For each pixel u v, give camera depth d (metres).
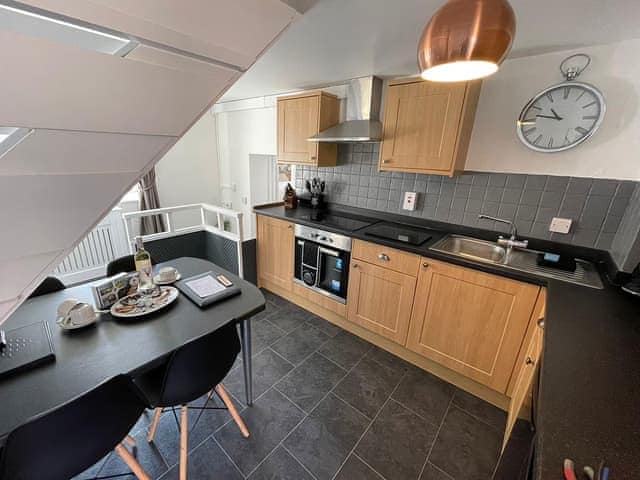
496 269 1.59
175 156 3.95
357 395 1.81
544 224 1.87
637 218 1.40
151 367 1.00
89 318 1.15
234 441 1.48
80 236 0.82
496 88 1.87
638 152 1.54
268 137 3.66
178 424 1.56
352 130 2.36
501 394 1.75
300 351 2.20
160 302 1.32
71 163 0.69
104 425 0.87
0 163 0.59
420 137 2.00
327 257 2.48
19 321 1.17
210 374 1.19
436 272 1.83
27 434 0.71
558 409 0.71
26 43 0.50
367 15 1.31
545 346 0.97
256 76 2.43
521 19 1.29
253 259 3.01
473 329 1.75
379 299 2.16
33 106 0.57
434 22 0.70
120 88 0.68
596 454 0.60
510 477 1.01
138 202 3.62
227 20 0.82
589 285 1.44
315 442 1.50
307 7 1.24
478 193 2.09
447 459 1.44
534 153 1.83
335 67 2.12
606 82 1.56
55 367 0.94
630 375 0.84
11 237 0.69
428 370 2.05
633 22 1.26
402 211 2.51
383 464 1.41
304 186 3.23
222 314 1.29
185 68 0.79
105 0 0.60
